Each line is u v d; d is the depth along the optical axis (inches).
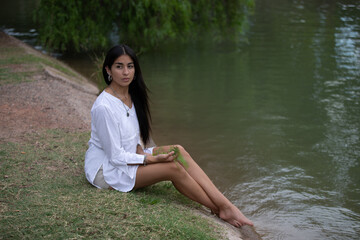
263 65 410.3
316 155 227.8
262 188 193.5
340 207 178.1
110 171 142.4
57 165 167.5
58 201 131.6
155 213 131.3
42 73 323.6
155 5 426.3
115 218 123.6
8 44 428.5
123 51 136.2
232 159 223.5
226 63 420.8
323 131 260.4
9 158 169.8
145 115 151.0
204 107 305.0
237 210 144.1
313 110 296.0
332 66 401.4
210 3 476.7
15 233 111.6
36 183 146.9
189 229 124.8
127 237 114.7
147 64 420.2
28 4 770.8
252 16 632.4
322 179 202.4
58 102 264.2
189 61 430.6
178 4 439.5
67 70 369.7
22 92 276.5
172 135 255.1
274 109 299.3
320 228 161.8
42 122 226.1
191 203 154.6
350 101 312.3
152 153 151.3
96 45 444.5
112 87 141.7
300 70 391.2
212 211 147.7
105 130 137.1
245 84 356.2
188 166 144.0
